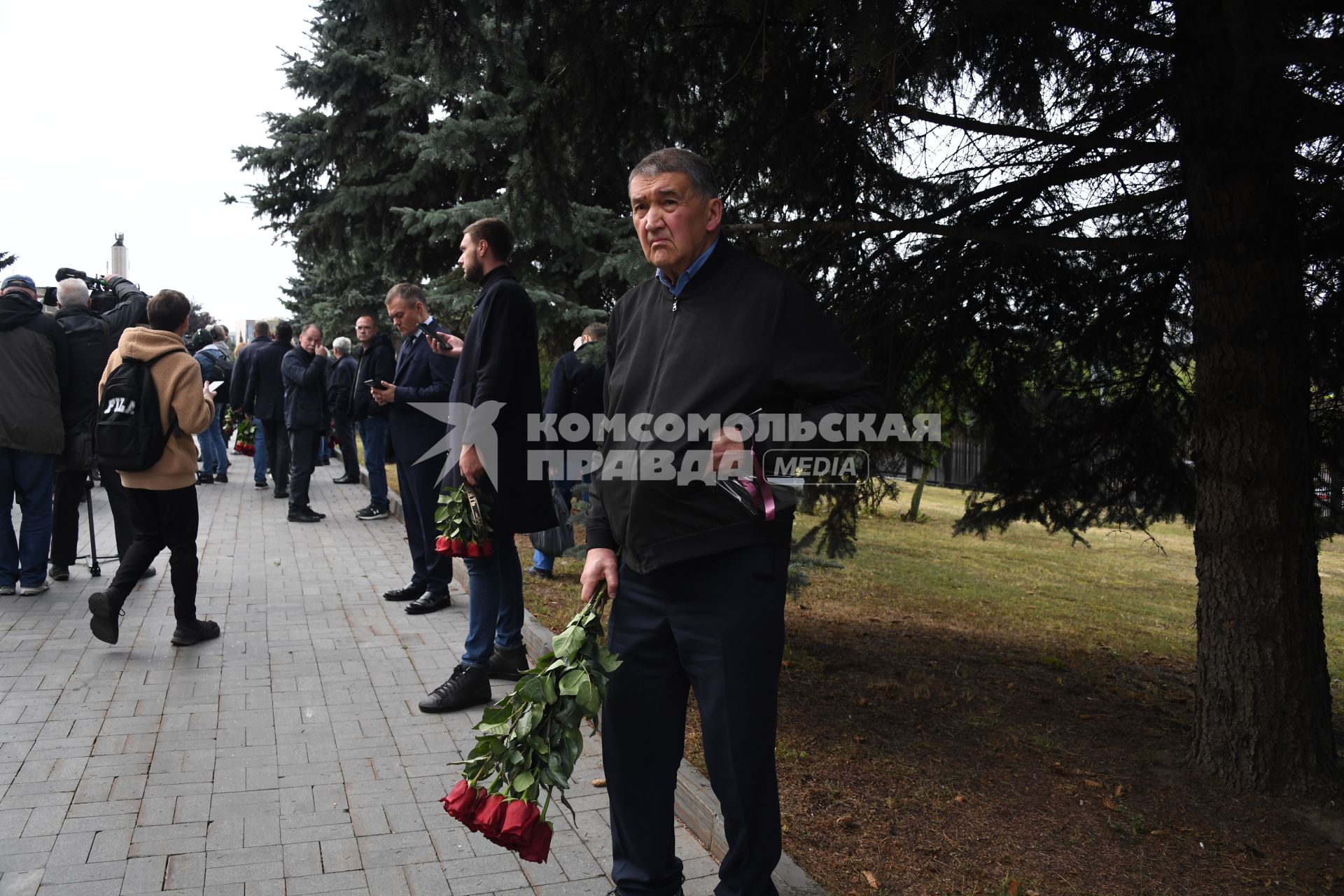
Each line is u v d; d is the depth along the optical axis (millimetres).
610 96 4125
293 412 9438
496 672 4555
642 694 2342
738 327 2195
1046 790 3561
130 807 3170
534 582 6883
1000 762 3834
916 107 3686
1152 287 4582
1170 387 4887
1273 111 3449
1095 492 5223
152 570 6766
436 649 5180
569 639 2252
